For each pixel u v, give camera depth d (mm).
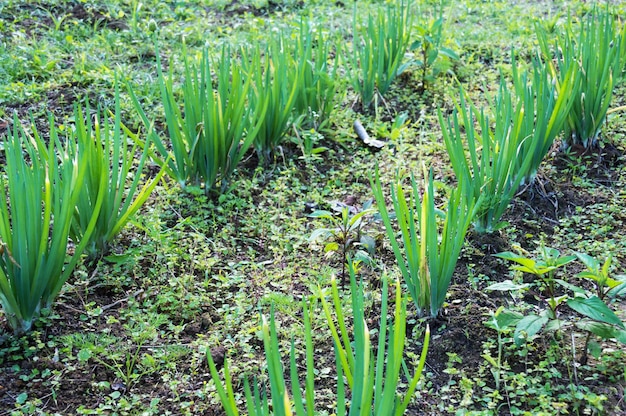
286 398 1886
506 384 2756
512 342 2939
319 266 3486
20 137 4395
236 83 3918
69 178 2969
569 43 4289
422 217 2941
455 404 2684
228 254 3611
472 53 5828
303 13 6750
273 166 4352
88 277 3377
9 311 2945
